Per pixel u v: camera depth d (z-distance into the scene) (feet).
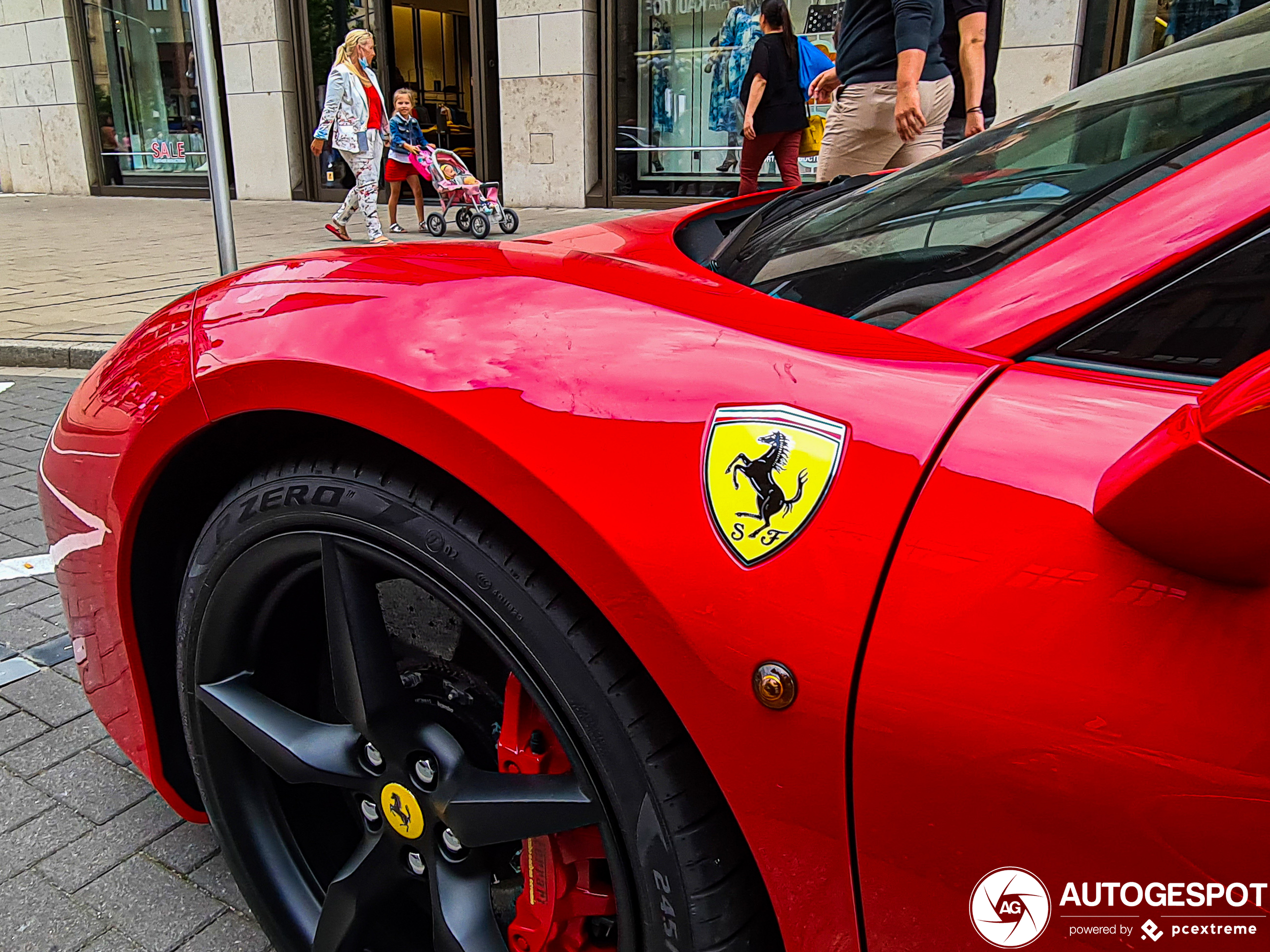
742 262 4.45
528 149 37.32
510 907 4.29
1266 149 2.91
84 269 25.38
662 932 3.37
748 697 2.95
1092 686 2.43
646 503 3.10
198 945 5.19
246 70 41.37
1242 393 2.16
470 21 37.83
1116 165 3.47
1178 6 27.99
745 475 2.97
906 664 2.67
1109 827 2.45
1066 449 2.60
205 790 4.77
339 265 4.48
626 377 3.29
